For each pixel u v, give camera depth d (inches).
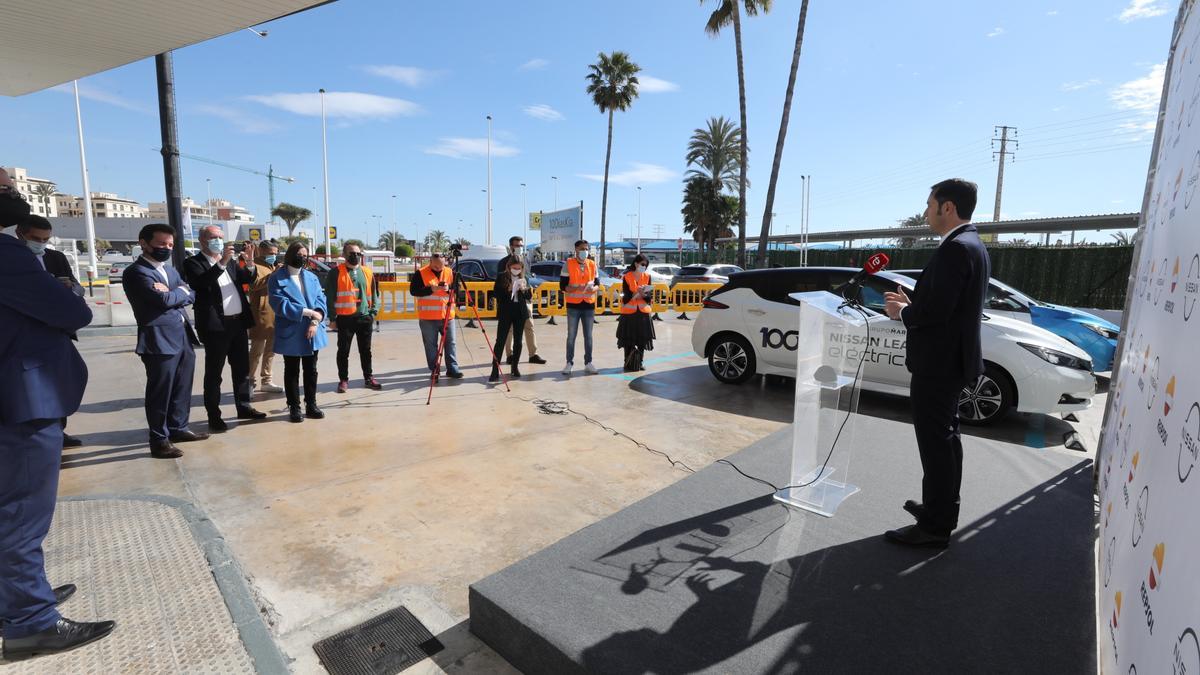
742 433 207.2
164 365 172.4
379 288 525.0
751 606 91.4
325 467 169.5
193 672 85.1
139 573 109.3
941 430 105.6
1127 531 68.3
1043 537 113.7
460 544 126.6
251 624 95.7
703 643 82.8
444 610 104.1
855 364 128.6
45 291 86.5
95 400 241.3
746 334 273.4
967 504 128.7
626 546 110.0
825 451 128.9
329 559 120.0
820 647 81.8
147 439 192.5
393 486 156.6
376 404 242.4
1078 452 189.6
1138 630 53.0
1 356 84.7
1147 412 69.7
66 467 167.8
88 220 783.1
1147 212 122.5
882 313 236.5
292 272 208.7
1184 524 42.4
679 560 105.0
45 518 89.4
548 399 253.9
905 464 152.4
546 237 1087.0
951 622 87.4
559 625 86.7
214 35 203.2
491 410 234.2
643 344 315.3
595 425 214.5
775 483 140.3
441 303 288.2
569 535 119.2
